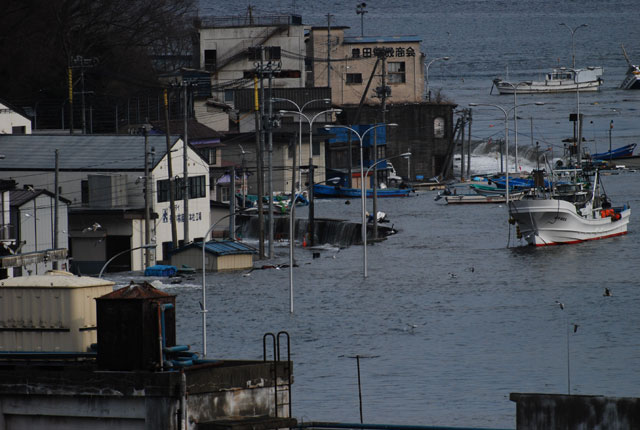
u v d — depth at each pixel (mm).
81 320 81500
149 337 72062
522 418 67562
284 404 76438
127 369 72000
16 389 72375
